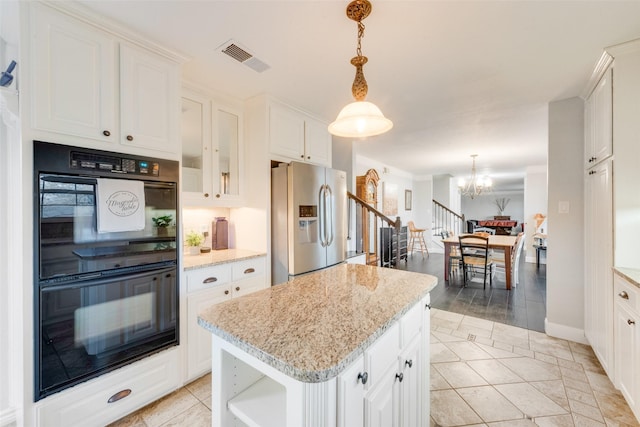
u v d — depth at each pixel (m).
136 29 1.61
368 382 0.93
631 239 1.80
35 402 1.32
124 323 1.61
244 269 2.34
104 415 1.53
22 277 1.28
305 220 2.63
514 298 3.85
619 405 1.73
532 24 1.57
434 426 1.59
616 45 1.76
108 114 1.56
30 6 1.31
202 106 2.37
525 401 1.79
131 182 1.63
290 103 2.72
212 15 1.50
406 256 6.41
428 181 8.23
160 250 1.77
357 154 5.20
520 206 13.02
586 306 2.47
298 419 0.76
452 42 1.73
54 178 1.36
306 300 1.25
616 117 1.83
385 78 2.20
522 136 3.87
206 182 2.38
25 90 1.29
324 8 1.45
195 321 1.97
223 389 1.03
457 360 2.28
